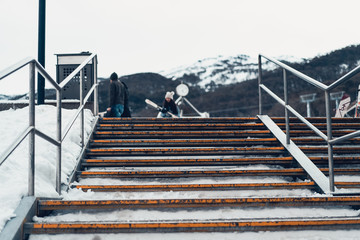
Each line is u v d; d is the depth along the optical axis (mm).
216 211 2932
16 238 2291
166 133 4832
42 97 6559
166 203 2846
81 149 4195
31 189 2705
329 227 2557
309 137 5023
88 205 2801
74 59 7121
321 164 4230
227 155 4402
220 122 5453
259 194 3443
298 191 3477
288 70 4160
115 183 3709
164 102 8469
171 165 4086
